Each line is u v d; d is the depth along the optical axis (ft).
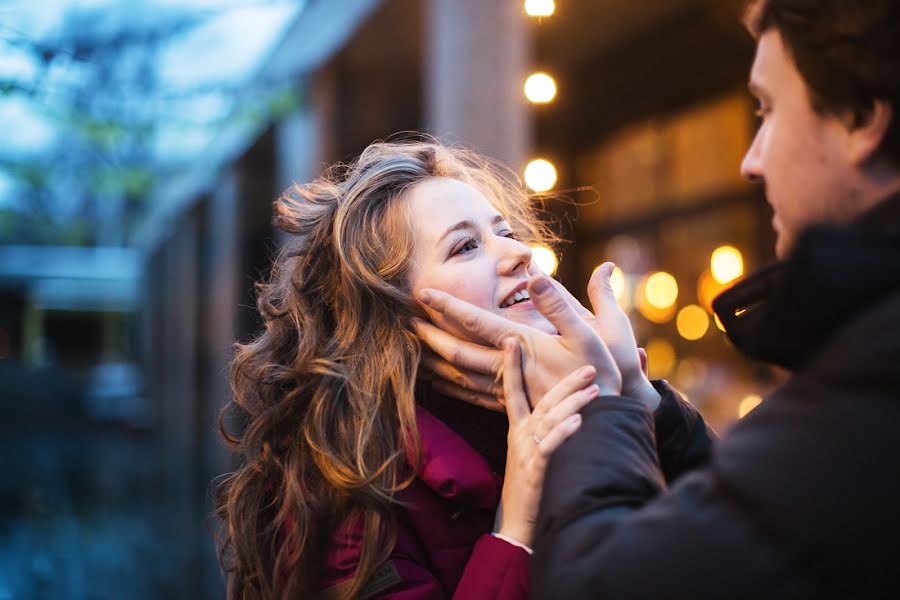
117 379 74.18
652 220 26.78
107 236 54.60
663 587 2.16
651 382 3.93
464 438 4.19
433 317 4.09
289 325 4.63
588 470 2.70
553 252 6.03
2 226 17.74
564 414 3.20
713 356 23.26
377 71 25.21
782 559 2.05
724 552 2.12
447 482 3.70
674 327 25.20
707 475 2.33
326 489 3.94
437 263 4.21
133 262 85.66
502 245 4.24
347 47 23.07
